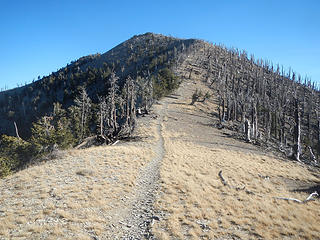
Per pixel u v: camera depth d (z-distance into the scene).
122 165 19.67
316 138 59.56
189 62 133.62
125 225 10.12
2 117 131.50
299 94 94.81
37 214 9.96
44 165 18.12
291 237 9.71
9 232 8.45
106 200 12.40
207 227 10.09
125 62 163.88
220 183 17.19
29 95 155.38
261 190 16.73
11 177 15.34
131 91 49.16
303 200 15.34
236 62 139.25
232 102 67.56
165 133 41.22
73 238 8.30
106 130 43.41
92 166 18.20
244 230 10.07
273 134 63.31
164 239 8.78
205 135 43.56
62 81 159.88
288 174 23.17
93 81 137.62
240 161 26.38
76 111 58.44
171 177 17.50
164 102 71.06
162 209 11.89
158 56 150.00
